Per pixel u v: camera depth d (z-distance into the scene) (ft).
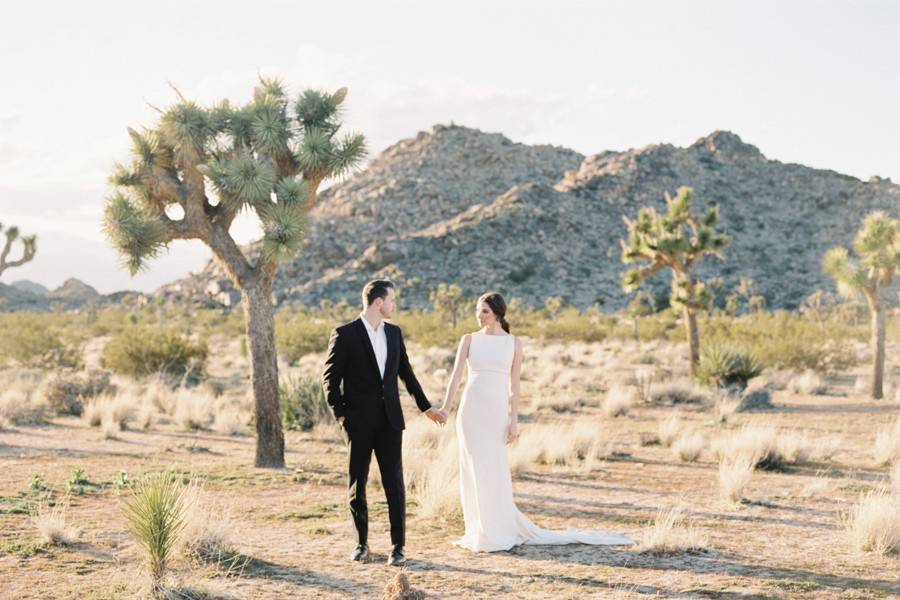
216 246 36.06
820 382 76.33
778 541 21.72
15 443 41.27
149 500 17.22
